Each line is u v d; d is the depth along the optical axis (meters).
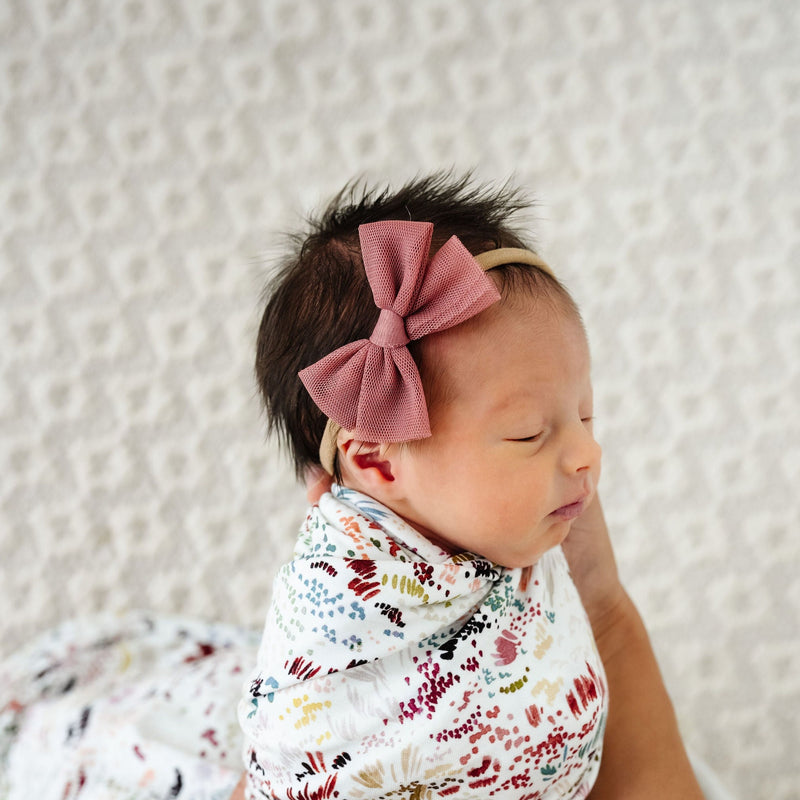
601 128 1.49
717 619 1.53
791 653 1.51
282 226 1.48
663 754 0.78
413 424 0.60
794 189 1.48
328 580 0.64
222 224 1.51
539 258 0.68
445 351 0.62
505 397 0.62
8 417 1.54
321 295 0.68
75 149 1.50
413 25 1.48
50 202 1.51
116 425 1.55
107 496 1.55
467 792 0.64
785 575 1.52
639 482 1.54
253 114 1.50
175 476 1.55
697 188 1.49
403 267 0.60
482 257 0.64
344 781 0.65
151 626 1.30
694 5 1.46
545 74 1.48
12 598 1.55
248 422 1.54
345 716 0.64
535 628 0.67
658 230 1.50
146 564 1.56
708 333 1.52
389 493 0.67
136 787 0.91
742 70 1.47
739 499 1.53
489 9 1.47
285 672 0.66
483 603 0.65
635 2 1.46
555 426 0.64
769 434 1.52
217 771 0.88
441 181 0.79
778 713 1.50
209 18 1.48
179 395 1.54
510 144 1.50
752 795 1.47
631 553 1.54
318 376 0.62
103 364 1.54
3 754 1.09
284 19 1.48
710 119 1.48
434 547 0.66
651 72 1.47
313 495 0.74
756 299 1.50
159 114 1.50
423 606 0.64
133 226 1.52
